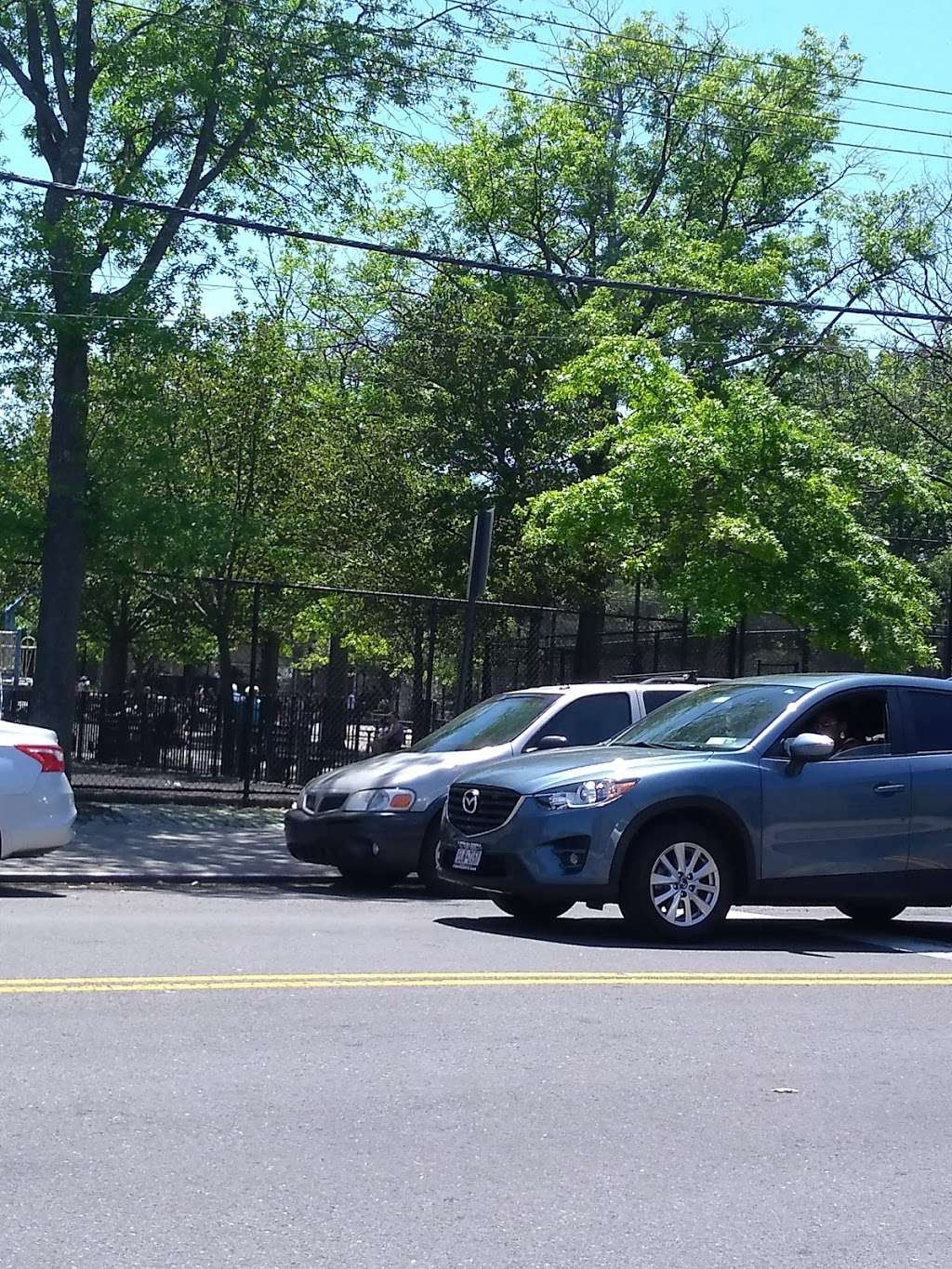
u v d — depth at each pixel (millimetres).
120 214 18297
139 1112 5723
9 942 9133
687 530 18875
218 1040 6801
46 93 18969
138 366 18562
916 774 10773
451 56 19906
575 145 32375
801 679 11242
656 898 10109
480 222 33000
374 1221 4742
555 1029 7320
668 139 34062
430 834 12930
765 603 18156
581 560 26281
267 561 27031
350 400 31172
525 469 28234
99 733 23359
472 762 13055
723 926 11516
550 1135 5684
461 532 27938
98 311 17922
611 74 33406
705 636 20109
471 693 25438
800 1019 7891
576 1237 4676
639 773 10094
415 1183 5105
